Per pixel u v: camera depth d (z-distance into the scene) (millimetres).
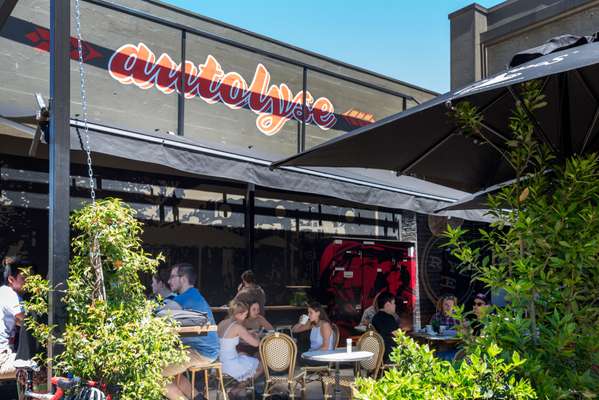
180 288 7406
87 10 8258
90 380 3932
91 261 4113
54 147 4188
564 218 2816
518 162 3211
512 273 3004
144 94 8820
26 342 5664
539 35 10852
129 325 3980
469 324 2986
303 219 10695
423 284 12148
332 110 11422
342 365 9195
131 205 8508
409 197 7707
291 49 10773
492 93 3672
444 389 2406
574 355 2613
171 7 9133
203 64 9516
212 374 7934
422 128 3975
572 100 3938
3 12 5414
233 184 9672
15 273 6727
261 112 10266
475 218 8398
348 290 10445
